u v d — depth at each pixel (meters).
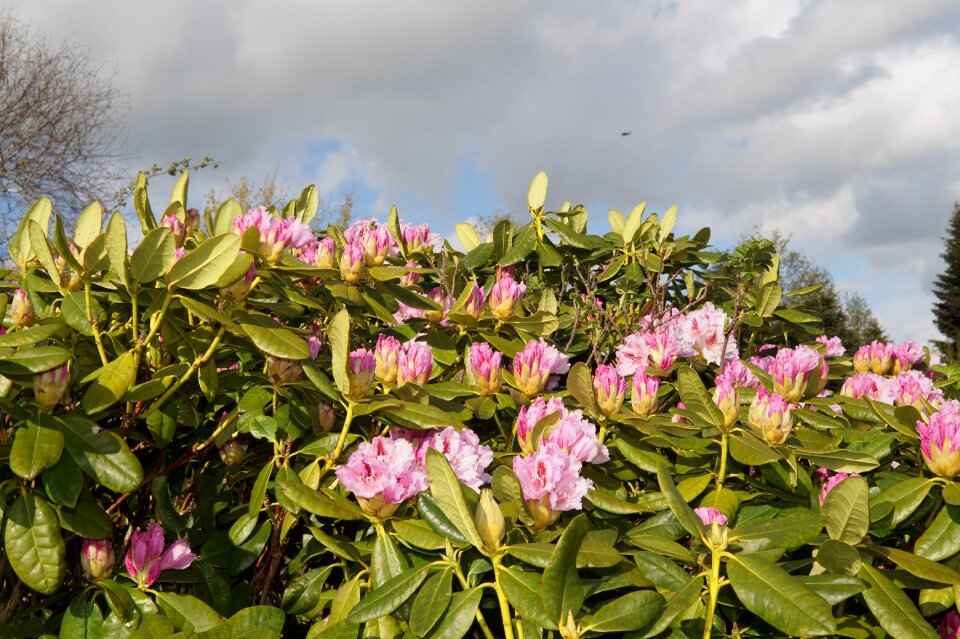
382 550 1.85
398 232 3.67
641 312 3.93
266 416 2.15
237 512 2.27
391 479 1.86
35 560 1.73
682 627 1.73
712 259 4.08
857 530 1.85
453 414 2.29
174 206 2.55
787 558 2.08
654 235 4.14
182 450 2.49
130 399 1.93
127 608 1.87
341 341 2.01
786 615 1.55
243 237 2.16
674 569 1.81
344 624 1.78
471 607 1.66
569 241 3.93
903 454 2.43
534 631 1.63
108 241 1.90
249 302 2.24
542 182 4.03
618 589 1.86
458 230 4.29
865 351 3.73
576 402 2.59
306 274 2.37
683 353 3.02
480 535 1.72
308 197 3.49
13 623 1.98
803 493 2.19
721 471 2.22
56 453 1.70
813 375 2.79
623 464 2.47
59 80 19.20
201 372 2.08
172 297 1.97
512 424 2.75
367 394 2.12
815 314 4.00
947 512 2.03
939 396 3.00
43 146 18.73
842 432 2.52
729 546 1.80
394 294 2.74
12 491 1.84
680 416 2.54
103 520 1.89
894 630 1.73
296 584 2.10
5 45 18.77
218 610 2.12
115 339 2.17
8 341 1.82
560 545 1.50
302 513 2.08
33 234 2.12
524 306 3.51
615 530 1.95
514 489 1.91
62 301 2.16
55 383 1.86
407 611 1.81
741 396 2.69
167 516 2.21
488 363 2.57
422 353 2.36
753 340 4.22
